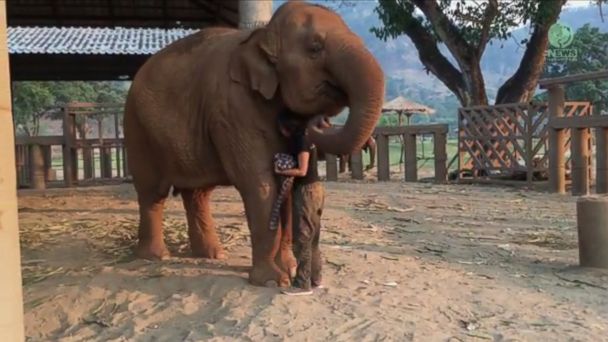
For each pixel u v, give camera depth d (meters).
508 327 4.33
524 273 5.87
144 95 5.82
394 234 7.98
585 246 5.96
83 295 5.21
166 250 6.38
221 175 5.60
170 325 4.59
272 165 5.09
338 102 4.86
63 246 7.20
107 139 17.50
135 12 16.73
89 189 14.10
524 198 11.74
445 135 15.13
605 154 11.30
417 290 5.13
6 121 2.44
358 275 5.55
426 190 13.22
